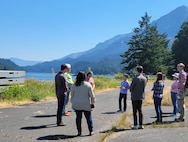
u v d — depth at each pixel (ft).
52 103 57.16
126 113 46.80
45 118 40.52
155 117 43.47
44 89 70.74
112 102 62.23
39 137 30.07
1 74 56.54
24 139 29.19
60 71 36.24
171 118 42.80
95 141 29.07
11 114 43.14
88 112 31.24
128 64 285.02
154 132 32.86
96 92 87.25
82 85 31.12
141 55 278.67
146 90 95.61
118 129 34.68
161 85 38.96
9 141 28.32
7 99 55.21
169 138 30.09
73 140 29.22
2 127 34.37
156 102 38.99
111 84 108.78
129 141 28.84
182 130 33.96
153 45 281.33
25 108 49.39
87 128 34.60
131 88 35.06
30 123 36.94
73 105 31.07
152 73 276.21
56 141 28.73
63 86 35.65
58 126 35.47
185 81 39.55
